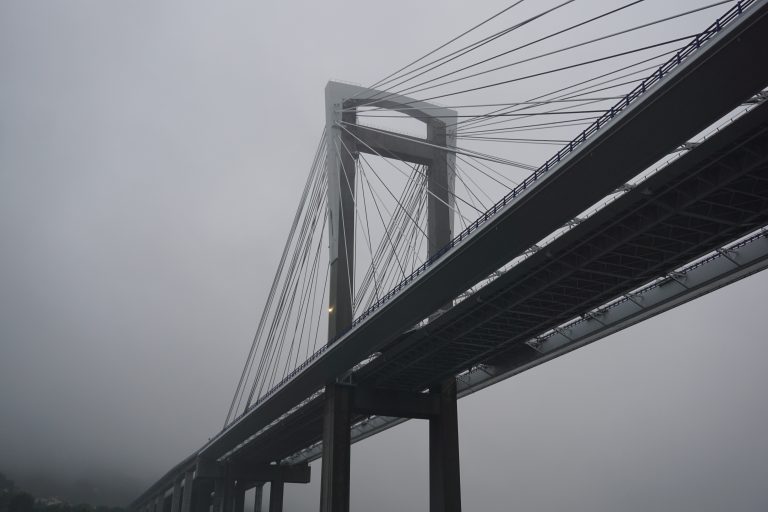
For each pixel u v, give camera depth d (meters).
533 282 53.56
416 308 58.97
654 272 50.78
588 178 40.12
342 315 77.06
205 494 178.25
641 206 42.66
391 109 84.69
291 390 83.88
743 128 35.22
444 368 74.56
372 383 79.81
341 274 78.75
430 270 53.75
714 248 47.16
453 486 77.56
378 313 61.41
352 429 111.12
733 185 39.88
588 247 48.31
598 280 52.19
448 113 85.12
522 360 72.81
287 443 116.00
